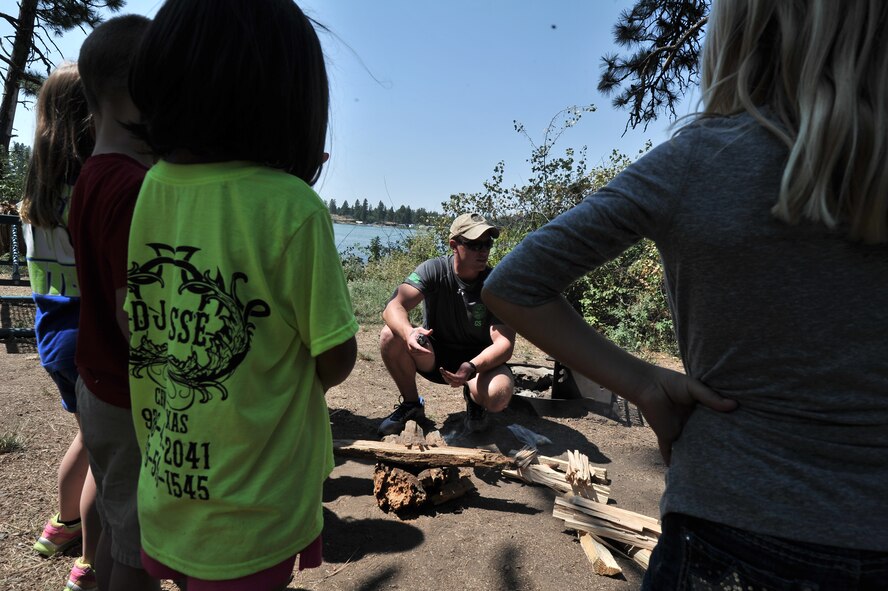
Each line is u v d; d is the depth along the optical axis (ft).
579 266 3.00
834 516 2.52
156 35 3.50
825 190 2.42
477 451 9.10
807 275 2.54
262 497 3.64
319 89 3.92
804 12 2.55
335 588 6.91
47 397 11.85
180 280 3.65
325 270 3.70
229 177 3.62
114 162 4.40
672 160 2.83
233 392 3.55
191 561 3.63
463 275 11.25
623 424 12.76
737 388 2.78
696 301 2.83
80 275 4.42
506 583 7.10
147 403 4.00
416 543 7.86
